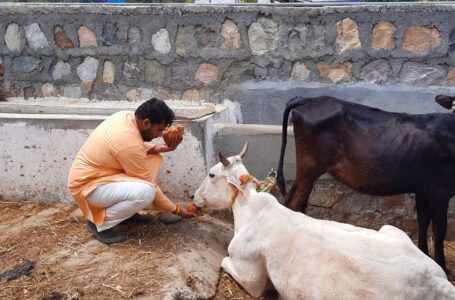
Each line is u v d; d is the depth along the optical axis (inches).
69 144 204.4
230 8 230.2
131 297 144.3
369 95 227.5
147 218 188.9
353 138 179.6
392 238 140.3
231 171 172.4
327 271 134.6
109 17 241.8
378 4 219.1
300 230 147.6
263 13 228.4
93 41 246.7
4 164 211.0
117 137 168.4
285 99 234.5
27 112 240.5
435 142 170.7
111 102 249.9
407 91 223.9
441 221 177.6
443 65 220.1
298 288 139.3
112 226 173.3
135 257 164.1
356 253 134.3
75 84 254.1
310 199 212.7
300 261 141.8
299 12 225.5
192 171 201.9
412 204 206.7
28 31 252.5
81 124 201.9
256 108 238.5
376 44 223.0
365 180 181.5
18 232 182.1
